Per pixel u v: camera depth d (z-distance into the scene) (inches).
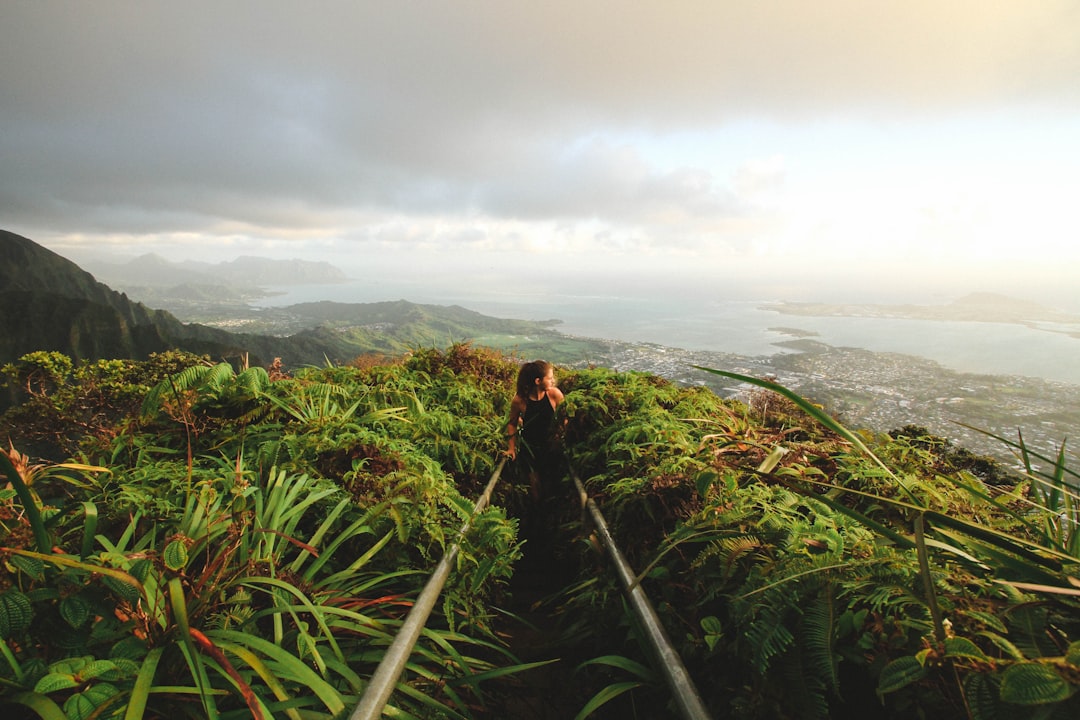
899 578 50.3
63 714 40.8
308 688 59.7
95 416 129.6
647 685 67.8
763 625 52.3
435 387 206.4
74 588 50.1
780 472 84.4
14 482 48.1
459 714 64.7
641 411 158.1
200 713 50.6
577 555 129.5
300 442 104.0
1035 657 40.6
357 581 82.3
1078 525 49.3
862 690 50.4
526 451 180.4
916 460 90.3
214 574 62.9
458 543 91.7
